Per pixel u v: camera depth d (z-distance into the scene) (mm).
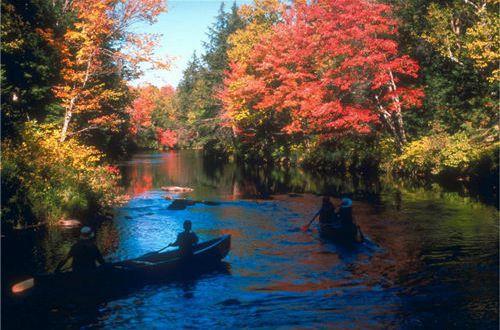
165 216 18125
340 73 32875
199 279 10523
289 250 12922
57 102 26266
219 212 19062
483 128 25609
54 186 16875
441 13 27641
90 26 23609
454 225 15320
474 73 26109
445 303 8852
